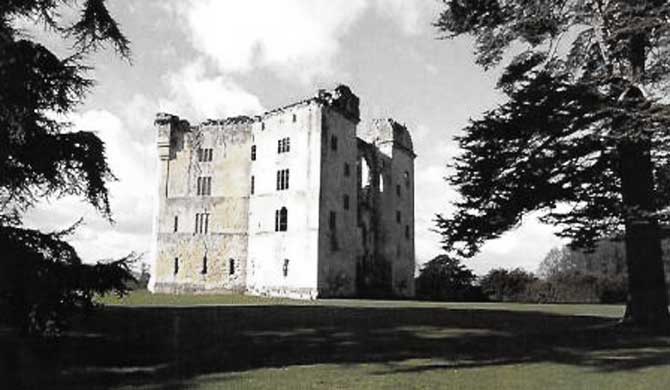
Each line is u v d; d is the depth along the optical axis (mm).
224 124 67500
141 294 52969
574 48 20438
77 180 14227
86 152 14000
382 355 15922
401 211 73812
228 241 64938
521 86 20172
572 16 19500
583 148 19688
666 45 17578
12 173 13398
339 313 27797
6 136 12891
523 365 14516
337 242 61219
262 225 63031
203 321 22953
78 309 14398
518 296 65500
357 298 59625
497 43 20672
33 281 13070
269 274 61344
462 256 21953
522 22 19984
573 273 67438
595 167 20375
